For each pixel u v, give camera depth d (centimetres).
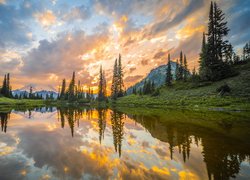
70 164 559
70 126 1455
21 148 754
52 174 477
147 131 1183
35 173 483
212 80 4922
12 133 1127
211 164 555
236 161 578
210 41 5097
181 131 1141
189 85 5616
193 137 959
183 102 4031
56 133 1134
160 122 1594
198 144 810
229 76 4603
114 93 7856
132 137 1002
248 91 3262
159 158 623
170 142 862
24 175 470
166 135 1030
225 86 3597
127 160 602
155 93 6344
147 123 1562
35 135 1058
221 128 1228
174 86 6775
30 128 1342
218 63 4862
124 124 1549
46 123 1636
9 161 583
